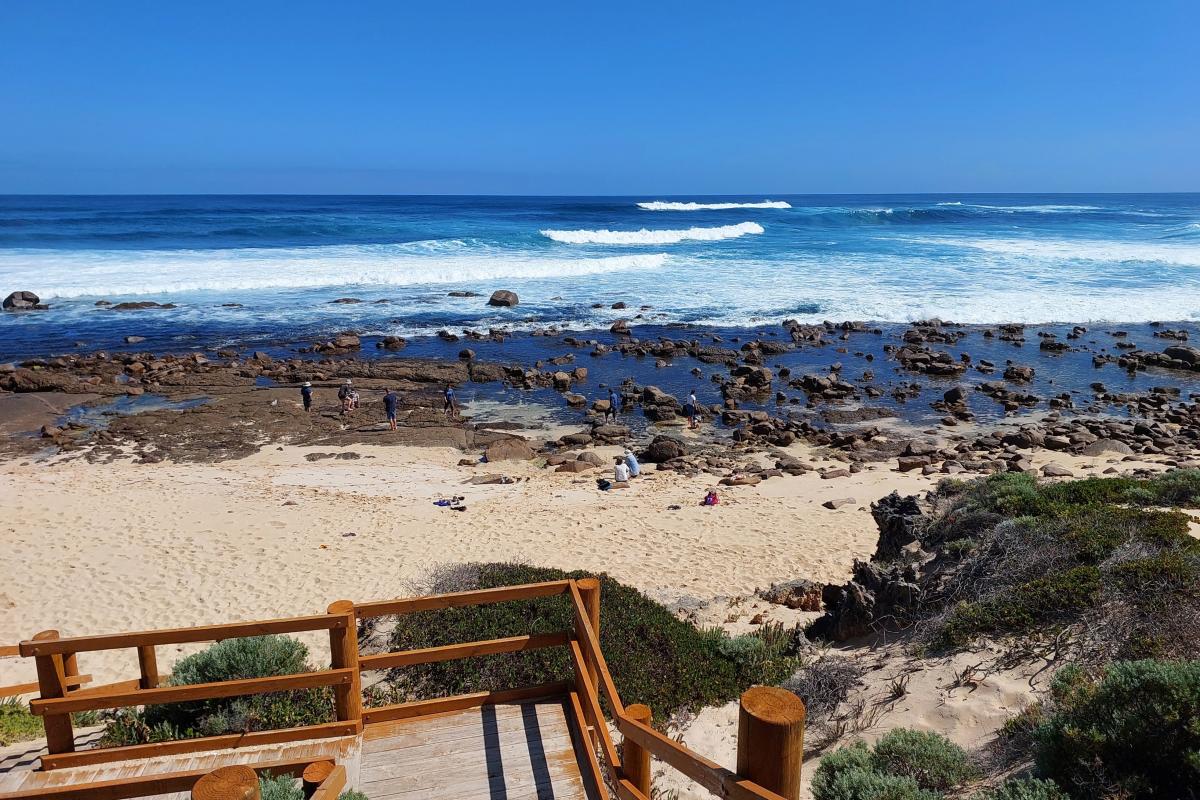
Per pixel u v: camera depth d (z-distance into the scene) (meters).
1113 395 26.62
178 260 48.88
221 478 19.36
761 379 28.36
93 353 31.14
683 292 44.28
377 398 26.80
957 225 84.00
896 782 5.22
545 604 9.64
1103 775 4.75
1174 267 50.97
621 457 21.41
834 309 40.06
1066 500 10.61
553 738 5.25
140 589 13.04
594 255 55.22
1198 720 4.60
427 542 15.06
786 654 9.30
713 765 3.12
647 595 11.88
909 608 8.57
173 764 5.15
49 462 20.72
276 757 5.11
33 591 12.96
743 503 17.19
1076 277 47.88
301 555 14.46
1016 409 25.47
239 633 5.02
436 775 4.92
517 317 38.50
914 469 19.83
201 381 27.89
